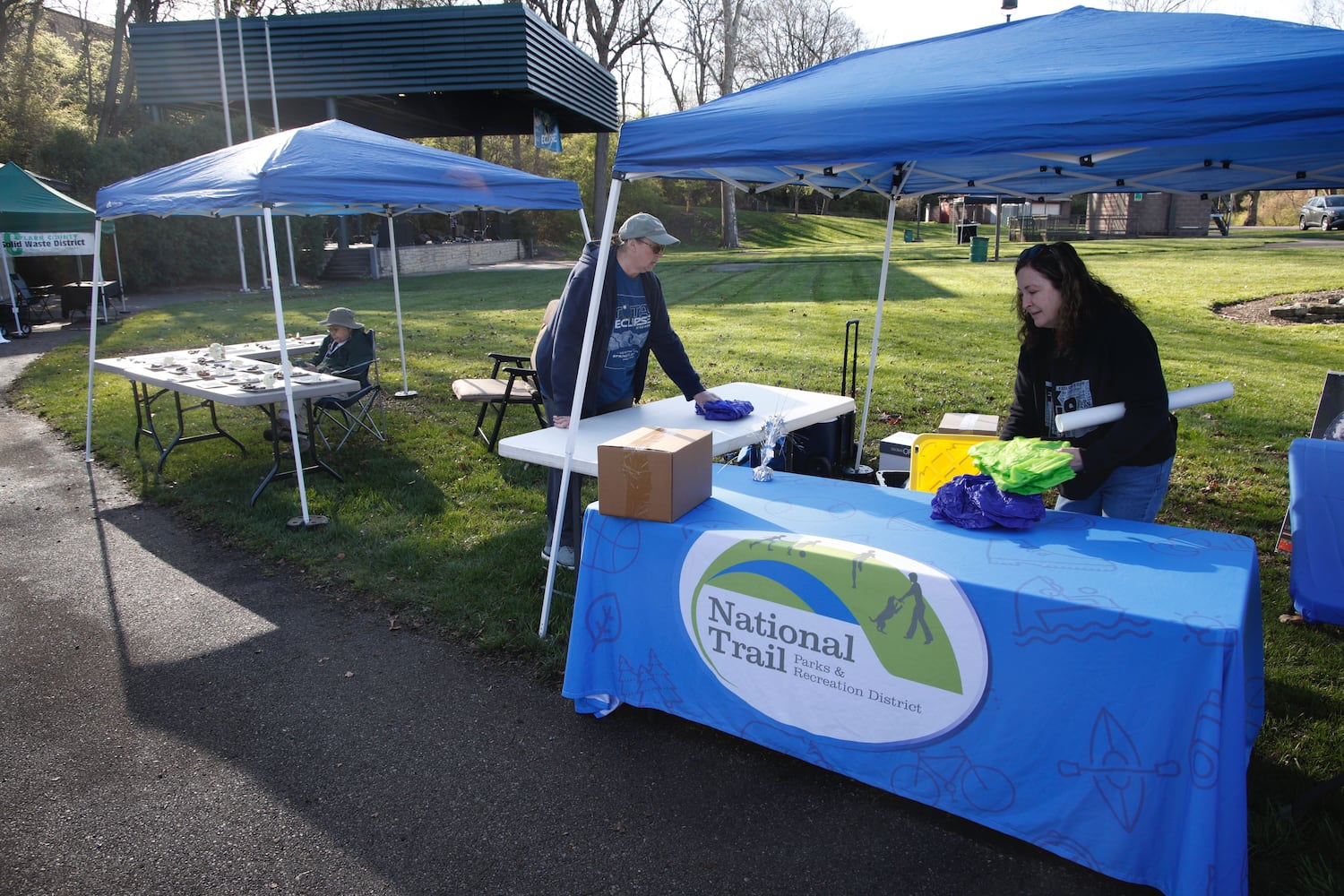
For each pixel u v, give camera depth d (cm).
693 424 382
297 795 262
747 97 283
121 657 348
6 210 1255
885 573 223
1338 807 240
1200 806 187
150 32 2000
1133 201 3006
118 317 1496
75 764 279
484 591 392
